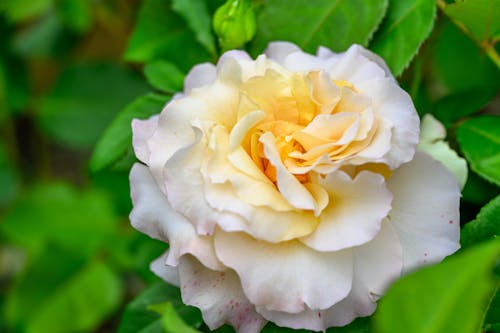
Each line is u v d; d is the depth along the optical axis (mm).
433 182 364
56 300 556
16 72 609
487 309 372
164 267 377
